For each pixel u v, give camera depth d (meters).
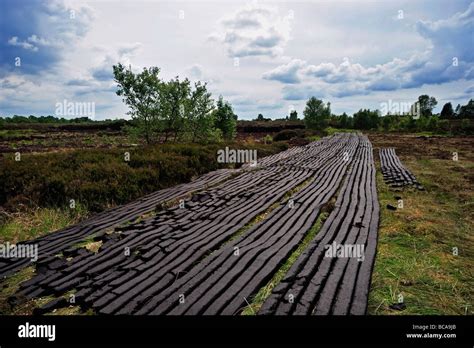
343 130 61.62
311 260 5.12
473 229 7.02
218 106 26.88
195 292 4.21
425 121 52.94
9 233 7.36
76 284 4.73
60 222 8.01
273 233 6.52
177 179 12.79
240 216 7.56
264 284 4.54
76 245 6.40
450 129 47.16
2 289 4.90
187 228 6.77
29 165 10.71
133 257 5.42
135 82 16.91
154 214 8.41
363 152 23.17
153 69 17.33
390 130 58.22
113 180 10.32
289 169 14.98
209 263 5.05
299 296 4.12
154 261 5.20
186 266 4.97
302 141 33.66
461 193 10.17
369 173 13.92
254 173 14.01
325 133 50.38
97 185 9.73
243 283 4.43
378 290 4.41
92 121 95.12
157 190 11.40
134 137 18.16
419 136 41.97
